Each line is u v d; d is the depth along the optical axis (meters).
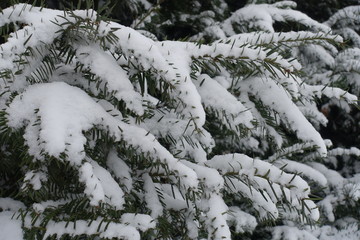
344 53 2.67
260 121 1.23
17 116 0.85
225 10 2.85
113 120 0.93
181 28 2.96
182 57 0.99
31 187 0.84
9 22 0.89
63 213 0.95
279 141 1.28
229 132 1.38
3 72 0.82
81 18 0.87
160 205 1.08
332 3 3.53
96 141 0.98
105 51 1.01
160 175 1.09
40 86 0.91
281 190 1.04
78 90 0.92
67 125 0.81
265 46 1.13
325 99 3.15
